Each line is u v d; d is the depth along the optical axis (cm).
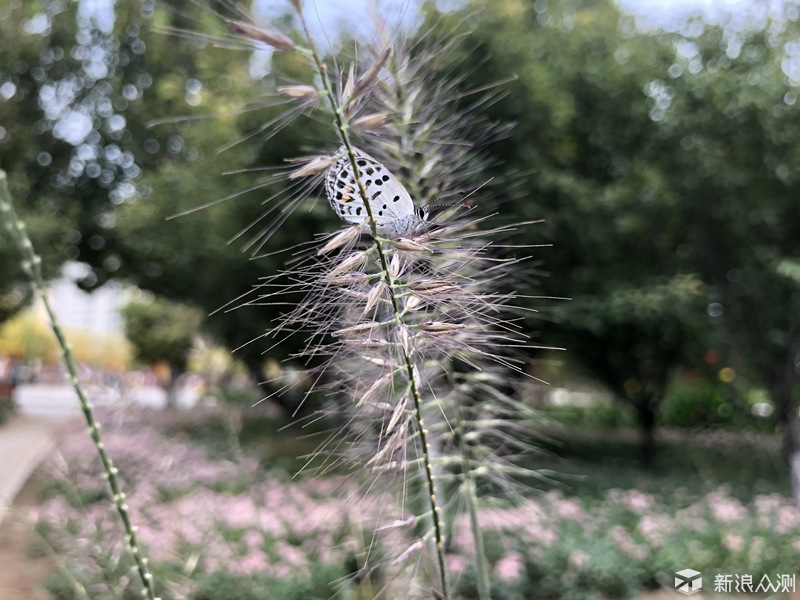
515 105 668
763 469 910
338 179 111
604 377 1022
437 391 165
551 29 833
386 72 110
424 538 128
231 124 739
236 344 809
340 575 377
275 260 712
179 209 1002
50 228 1132
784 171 728
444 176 154
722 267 875
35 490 662
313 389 122
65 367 119
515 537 430
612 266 897
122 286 1631
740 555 462
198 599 364
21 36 1250
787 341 820
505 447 195
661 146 838
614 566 443
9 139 1299
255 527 470
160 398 1870
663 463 1016
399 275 110
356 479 131
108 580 241
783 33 793
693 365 1055
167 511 496
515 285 172
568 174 756
